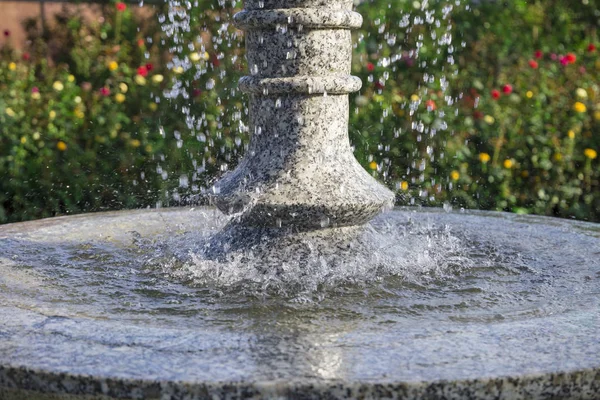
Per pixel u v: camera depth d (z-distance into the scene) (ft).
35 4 41.22
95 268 15.42
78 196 29.43
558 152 30.73
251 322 11.96
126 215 20.13
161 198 29.27
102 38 39.40
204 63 33.47
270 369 9.34
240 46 34.45
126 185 30.07
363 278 14.60
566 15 39.32
